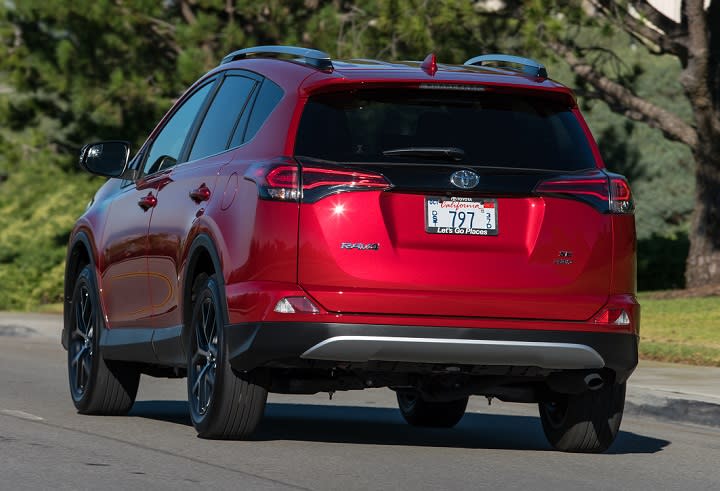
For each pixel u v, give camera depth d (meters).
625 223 19.30
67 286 25.59
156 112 66.69
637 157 81.38
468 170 18.59
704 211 63.16
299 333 18.22
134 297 22.59
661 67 82.38
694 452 22.22
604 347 18.97
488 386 20.28
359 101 19.00
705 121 60.53
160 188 22.05
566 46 63.19
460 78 19.09
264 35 63.06
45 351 42.91
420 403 24.39
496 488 17.06
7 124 70.62
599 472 19.00
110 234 23.62
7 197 91.94
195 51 61.59
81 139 70.00
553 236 18.81
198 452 19.09
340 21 60.97
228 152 20.22
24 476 16.91
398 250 18.36
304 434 22.16
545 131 19.36
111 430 21.66
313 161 18.52
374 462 18.83
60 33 67.00
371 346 18.23
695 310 52.47
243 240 18.78
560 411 21.08
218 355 19.28
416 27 56.53
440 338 18.36
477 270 18.52
